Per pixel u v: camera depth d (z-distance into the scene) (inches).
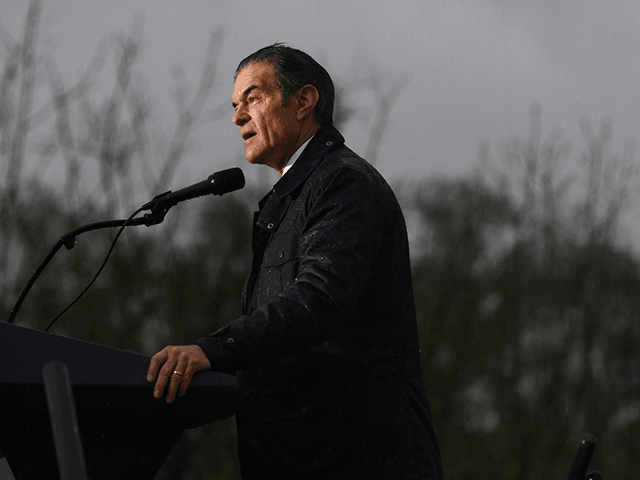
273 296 165.0
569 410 1390.3
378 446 156.3
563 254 1456.7
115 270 951.0
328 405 157.6
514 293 1422.2
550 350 1411.2
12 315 182.2
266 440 160.1
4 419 111.6
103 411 116.6
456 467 1337.4
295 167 174.9
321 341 143.3
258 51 193.9
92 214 943.7
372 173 167.8
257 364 138.6
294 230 167.3
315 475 155.5
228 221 1083.3
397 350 164.4
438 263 1433.3
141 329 1001.5
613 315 1423.5
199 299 1044.5
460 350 1344.7
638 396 1380.4
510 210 1483.8
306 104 187.3
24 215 903.1
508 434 1374.3
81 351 116.6
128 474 124.9
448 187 1494.8
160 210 187.2
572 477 144.7
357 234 153.1
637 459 1363.2
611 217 1439.5
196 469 998.4
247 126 191.3
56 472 113.7
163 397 124.8
